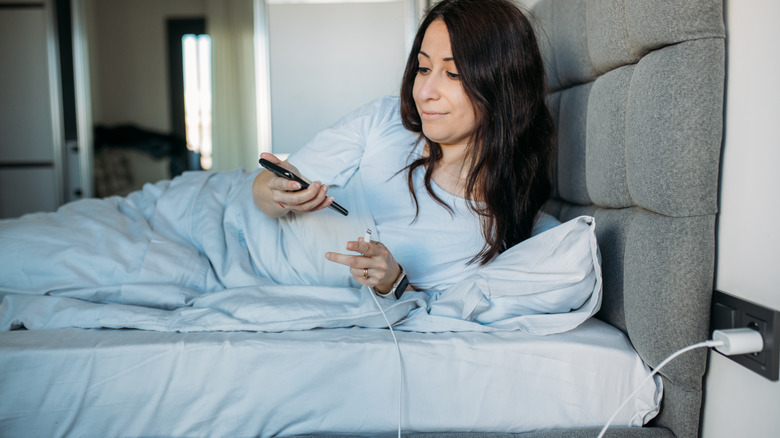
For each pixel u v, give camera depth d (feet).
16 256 3.50
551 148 3.89
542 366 2.93
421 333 3.11
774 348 2.37
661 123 2.74
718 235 2.78
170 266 3.63
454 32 3.27
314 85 11.43
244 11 12.86
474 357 2.90
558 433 2.88
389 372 2.86
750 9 2.52
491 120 3.43
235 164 13.15
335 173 3.76
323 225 3.67
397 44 11.25
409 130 3.78
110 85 14.58
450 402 2.90
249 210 3.99
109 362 2.70
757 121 2.49
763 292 2.46
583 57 4.07
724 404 2.74
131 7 14.44
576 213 4.32
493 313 3.27
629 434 2.86
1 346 2.68
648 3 2.87
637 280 3.00
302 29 11.34
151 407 2.75
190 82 14.64
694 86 2.63
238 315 3.12
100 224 3.82
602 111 3.54
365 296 3.25
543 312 3.26
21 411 2.67
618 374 2.98
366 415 2.87
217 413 2.79
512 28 3.41
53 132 12.21
